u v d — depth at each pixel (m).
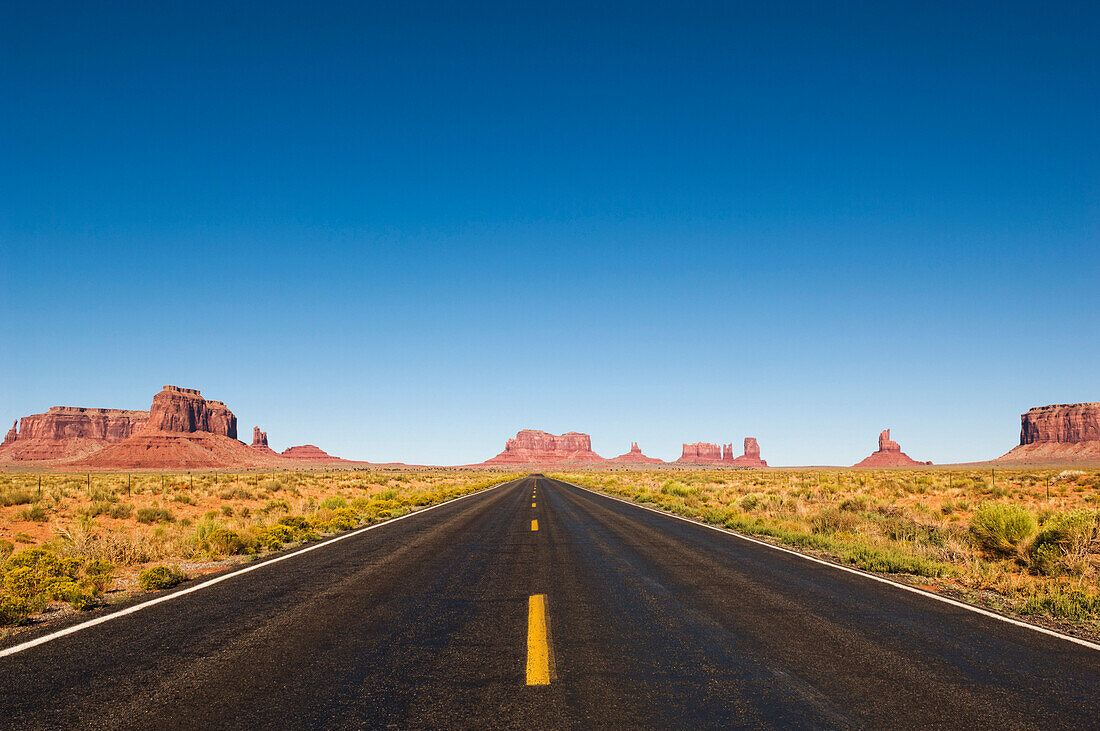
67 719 3.85
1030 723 3.82
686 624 6.22
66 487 35.25
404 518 19.69
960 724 3.80
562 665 4.89
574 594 7.70
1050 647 5.50
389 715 3.90
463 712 3.94
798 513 18.70
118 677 4.61
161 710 3.99
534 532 15.15
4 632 5.95
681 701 4.14
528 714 3.91
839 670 4.81
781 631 5.97
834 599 7.45
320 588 8.07
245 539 11.67
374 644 5.47
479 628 6.03
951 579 9.11
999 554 12.02
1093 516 11.20
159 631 5.92
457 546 12.45
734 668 4.84
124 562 10.48
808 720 3.84
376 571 9.44
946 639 5.72
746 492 33.09
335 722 3.80
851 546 11.64
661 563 10.24
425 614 6.62
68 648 5.37
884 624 6.26
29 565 8.86
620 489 43.06
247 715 3.90
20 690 4.35
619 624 6.21
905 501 27.39
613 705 4.07
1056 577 9.36
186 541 12.61
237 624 6.18
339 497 27.36
